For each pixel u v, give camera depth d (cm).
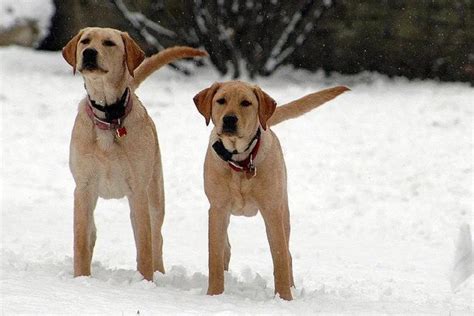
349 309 712
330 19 2453
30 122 2014
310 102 880
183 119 2028
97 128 793
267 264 1022
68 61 817
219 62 2436
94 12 2522
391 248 1167
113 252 1052
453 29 2402
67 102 2188
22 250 1013
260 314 641
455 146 1794
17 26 2656
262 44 2416
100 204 1410
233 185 763
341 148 1802
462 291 900
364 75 2448
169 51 881
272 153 772
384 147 1803
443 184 1541
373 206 1418
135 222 838
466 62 2397
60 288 689
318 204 1441
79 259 806
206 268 974
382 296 839
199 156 1750
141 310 627
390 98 2255
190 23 2452
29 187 1538
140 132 809
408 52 2428
